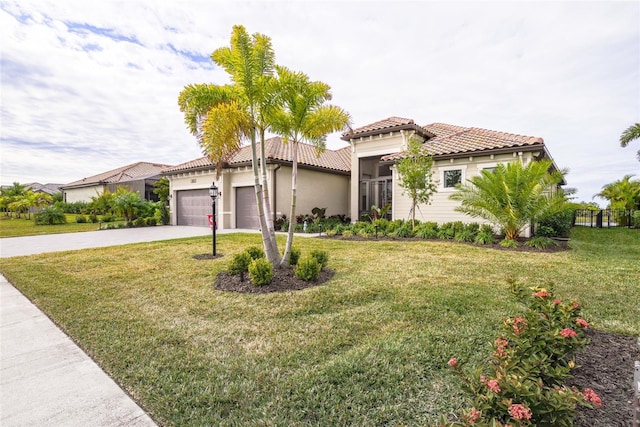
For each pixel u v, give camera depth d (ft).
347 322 13.52
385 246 34.04
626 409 7.60
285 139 23.61
